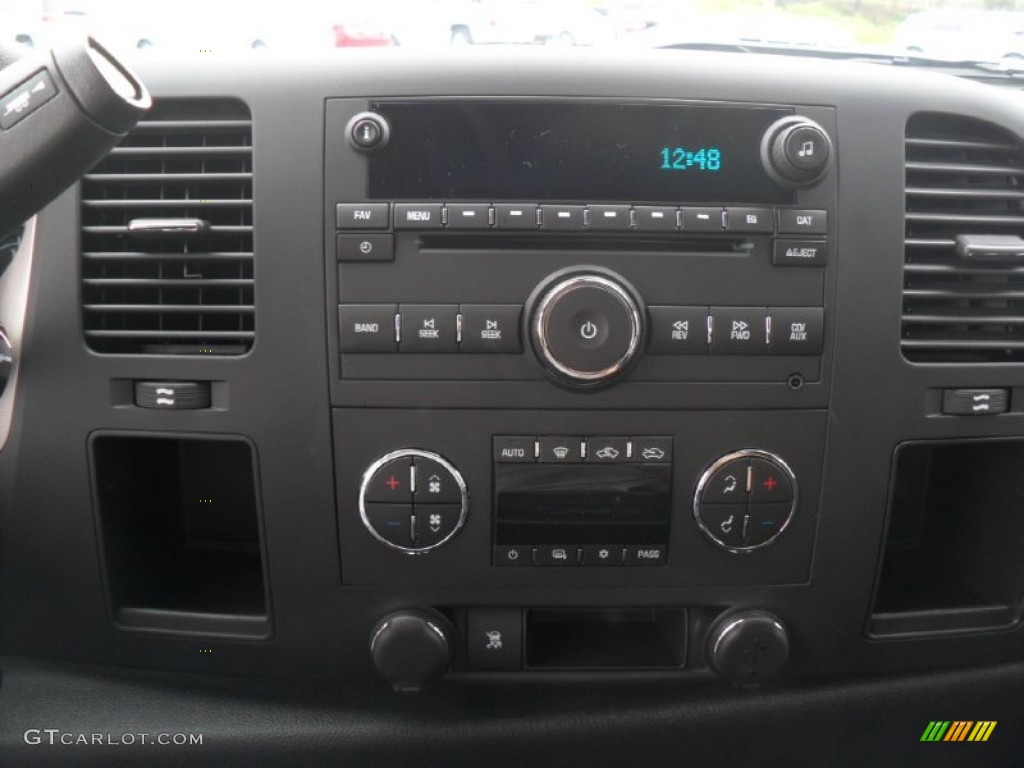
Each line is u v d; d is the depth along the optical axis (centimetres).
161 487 101
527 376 83
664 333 83
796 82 84
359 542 86
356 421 84
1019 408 90
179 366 85
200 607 93
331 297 83
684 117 83
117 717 93
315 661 90
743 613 89
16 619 93
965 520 105
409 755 92
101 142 68
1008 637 96
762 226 83
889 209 86
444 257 82
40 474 89
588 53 83
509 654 90
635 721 93
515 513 85
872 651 93
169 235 83
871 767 99
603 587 88
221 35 102
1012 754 101
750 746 96
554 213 81
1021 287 89
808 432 86
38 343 87
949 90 88
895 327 87
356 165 82
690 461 86
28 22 92
